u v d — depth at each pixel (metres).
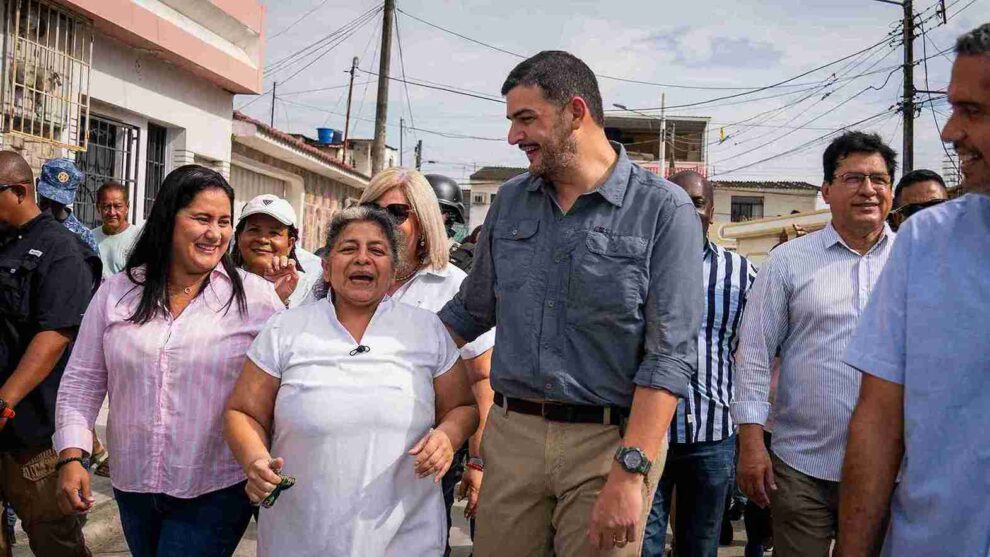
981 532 1.72
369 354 2.61
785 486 3.30
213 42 9.70
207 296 2.91
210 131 10.01
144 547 2.93
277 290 3.69
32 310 3.38
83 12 7.39
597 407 2.62
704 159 43.91
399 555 2.60
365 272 2.62
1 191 3.34
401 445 2.58
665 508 3.69
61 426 2.89
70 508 2.86
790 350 3.34
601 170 2.66
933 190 4.57
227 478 2.88
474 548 2.92
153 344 2.82
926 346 1.79
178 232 2.83
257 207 3.73
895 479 1.92
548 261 2.68
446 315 3.05
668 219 2.56
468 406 2.80
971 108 1.69
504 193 2.88
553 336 2.65
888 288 1.92
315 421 2.53
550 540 2.80
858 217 3.20
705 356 3.73
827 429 3.20
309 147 14.51
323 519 2.52
